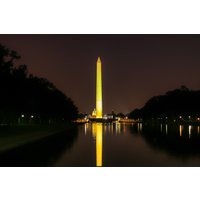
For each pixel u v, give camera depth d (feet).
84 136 181.06
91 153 96.68
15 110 178.19
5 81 142.51
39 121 376.48
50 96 286.46
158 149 107.96
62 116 383.86
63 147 115.14
